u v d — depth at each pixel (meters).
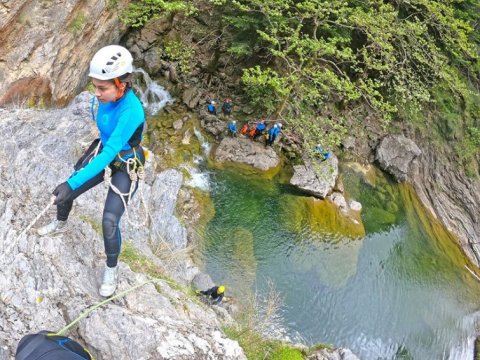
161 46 15.67
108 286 4.13
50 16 9.71
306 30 15.37
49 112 7.22
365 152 16.09
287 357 6.80
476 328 12.84
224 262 11.28
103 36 12.63
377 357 11.00
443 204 16.53
